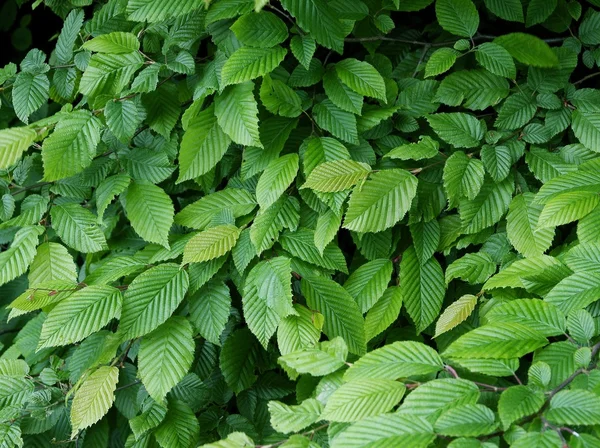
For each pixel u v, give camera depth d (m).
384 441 0.79
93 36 1.09
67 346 1.12
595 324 0.88
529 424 0.80
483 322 0.97
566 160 1.02
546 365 0.82
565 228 1.06
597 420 0.77
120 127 1.00
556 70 1.02
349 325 0.98
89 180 1.04
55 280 0.99
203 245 0.97
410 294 1.01
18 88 1.06
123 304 0.95
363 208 0.95
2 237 1.18
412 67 1.11
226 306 0.99
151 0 0.96
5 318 1.30
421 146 0.98
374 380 0.84
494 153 0.99
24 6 1.46
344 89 1.00
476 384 0.83
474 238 1.02
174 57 1.03
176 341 0.97
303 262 1.00
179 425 0.99
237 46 0.99
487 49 1.01
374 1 1.06
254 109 0.96
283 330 0.95
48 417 1.03
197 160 1.00
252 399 1.05
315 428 0.86
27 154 1.15
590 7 1.08
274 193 0.97
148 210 1.01
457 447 0.77
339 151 0.99
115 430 1.12
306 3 0.95
